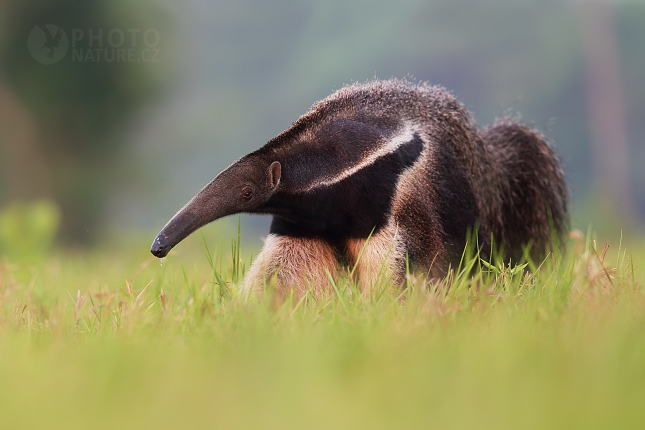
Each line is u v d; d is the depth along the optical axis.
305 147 11.19
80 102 48.72
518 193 15.02
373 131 11.43
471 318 7.62
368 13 130.38
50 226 22.77
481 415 4.20
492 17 108.06
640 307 7.52
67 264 19.41
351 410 4.38
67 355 6.57
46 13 45.56
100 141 52.12
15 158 49.19
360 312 8.50
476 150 13.60
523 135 15.28
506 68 102.06
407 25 117.06
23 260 20.17
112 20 47.84
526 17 106.81
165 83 55.59
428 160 12.05
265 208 11.20
